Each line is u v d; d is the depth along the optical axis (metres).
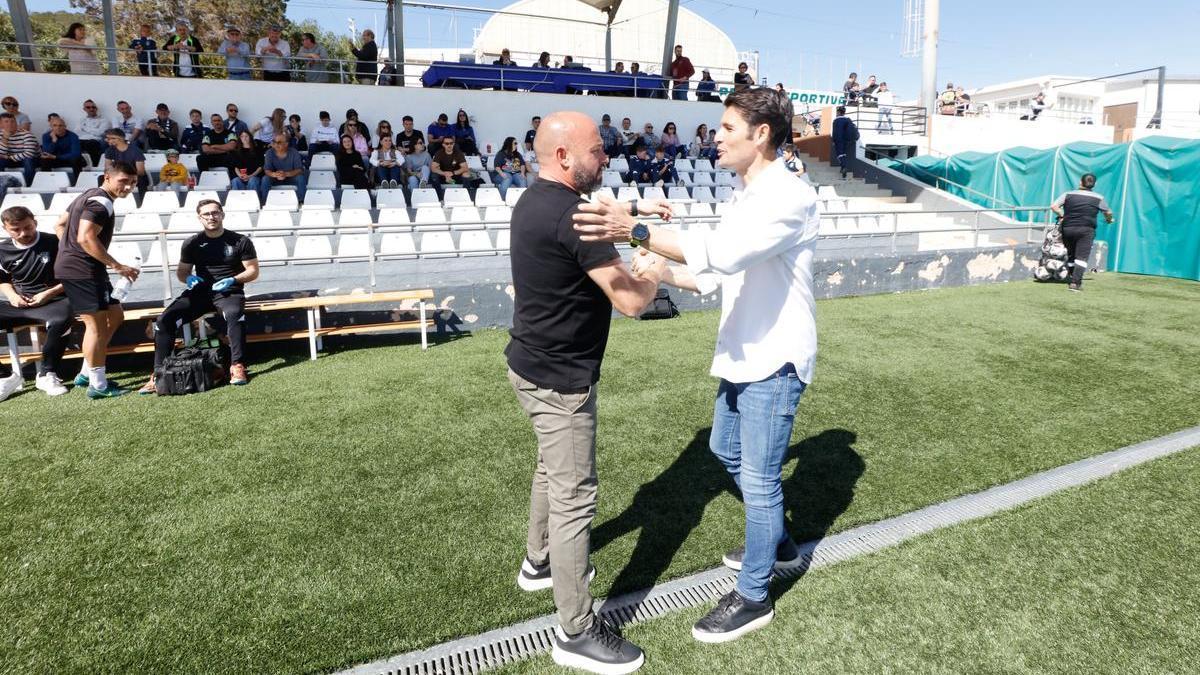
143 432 3.92
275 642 2.13
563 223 1.82
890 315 7.13
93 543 2.71
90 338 4.50
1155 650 2.05
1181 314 7.11
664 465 3.45
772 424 2.07
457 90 11.98
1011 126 16.41
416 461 3.51
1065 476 3.28
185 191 8.80
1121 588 2.36
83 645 2.12
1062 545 2.64
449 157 10.41
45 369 4.67
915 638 2.13
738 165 1.99
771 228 1.86
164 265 5.65
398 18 12.73
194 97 10.52
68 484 3.25
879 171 13.84
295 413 4.24
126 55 24.88
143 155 9.16
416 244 8.23
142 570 2.53
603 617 2.27
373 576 2.49
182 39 11.27
